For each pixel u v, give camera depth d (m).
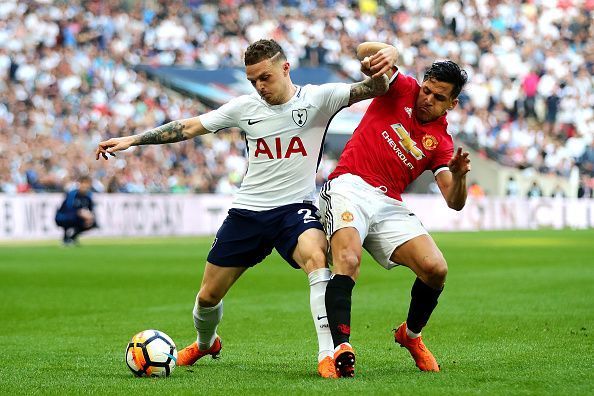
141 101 74.00
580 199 85.69
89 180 56.22
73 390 12.97
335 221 14.56
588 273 35.25
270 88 14.58
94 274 36.06
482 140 87.19
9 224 61.41
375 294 28.45
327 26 88.62
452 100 14.91
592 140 91.31
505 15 96.25
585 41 97.50
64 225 55.62
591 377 13.65
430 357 14.84
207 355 17.00
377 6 93.19
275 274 35.88
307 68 82.44
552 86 92.12
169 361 14.27
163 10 82.94
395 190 15.13
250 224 15.02
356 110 81.38
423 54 90.88
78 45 76.81
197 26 83.69
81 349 18.11
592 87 94.06
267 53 14.49
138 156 71.25
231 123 15.09
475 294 27.88
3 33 73.44
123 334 20.58
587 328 20.11
